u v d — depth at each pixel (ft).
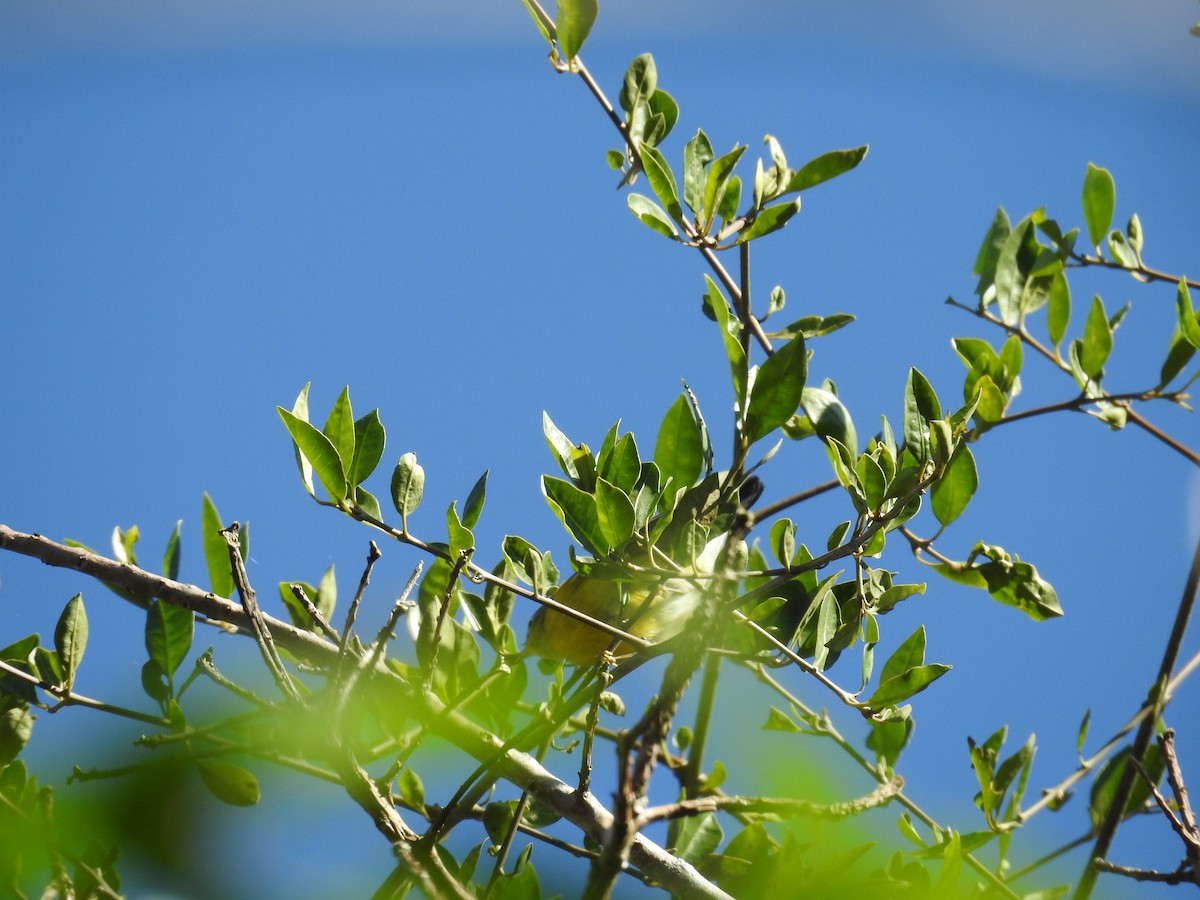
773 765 12.15
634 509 12.31
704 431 12.37
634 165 12.66
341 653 12.14
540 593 12.43
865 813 12.14
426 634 12.55
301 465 12.30
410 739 12.43
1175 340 12.59
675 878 12.28
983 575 12.44
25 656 12.42
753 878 12.29
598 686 12.30
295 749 12.10
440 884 12.05
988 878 12.35
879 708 12.34
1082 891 12.32
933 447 12.30
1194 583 12.58
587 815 12.34
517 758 12.42
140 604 12.53
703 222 12.57
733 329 12.26
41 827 11.75
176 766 11.77
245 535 12.51
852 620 12.41
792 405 12.25
